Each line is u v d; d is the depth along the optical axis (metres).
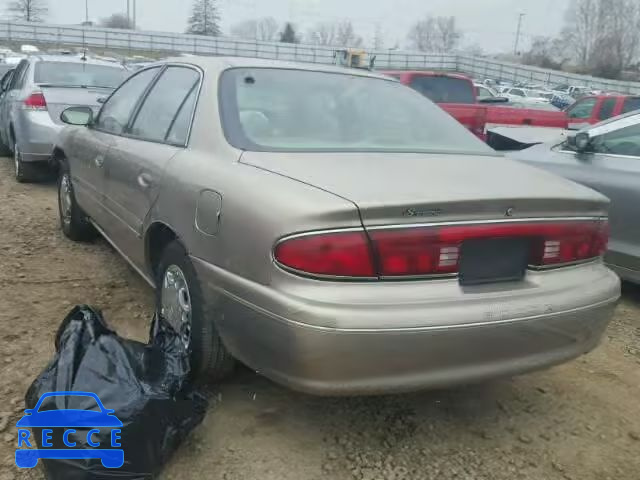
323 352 2.23
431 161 2.96
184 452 2.65
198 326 2.82
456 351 2.38
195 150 3.07
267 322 2.34
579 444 2.91
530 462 2.75
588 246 2.77
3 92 9.96
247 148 2.86
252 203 2.46
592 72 74.31
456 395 3.25
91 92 8.16
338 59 16.50
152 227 3.30
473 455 2.77
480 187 2.57
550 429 3.01
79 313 2.59
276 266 2.32
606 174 4.80
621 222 4.65
